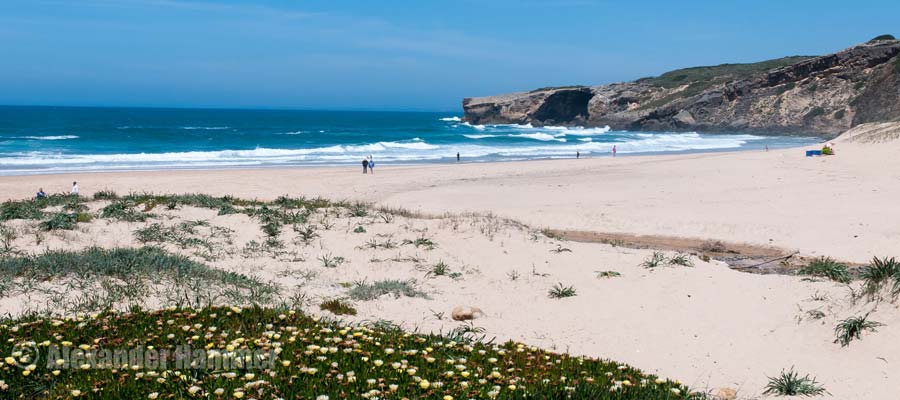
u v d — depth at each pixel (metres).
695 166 40.09
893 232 17.84
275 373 4.72
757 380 7.12
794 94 100.38
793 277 10.99
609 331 8.83
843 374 7.01
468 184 33.78
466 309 9.16
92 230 12.44
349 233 13.81
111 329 5.77
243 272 10.68
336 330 6.45
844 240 17.30
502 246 13.39
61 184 34.22
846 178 29.42
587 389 5.04
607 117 119.06
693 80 131.88
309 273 11.02
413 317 9.01
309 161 54.38
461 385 4.83
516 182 34.28
